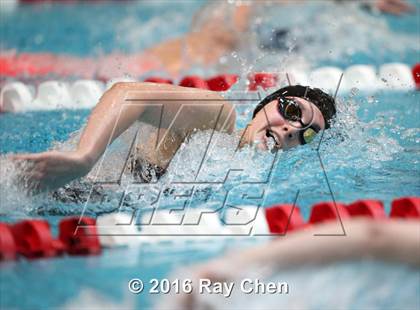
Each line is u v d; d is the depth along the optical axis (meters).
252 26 23.58
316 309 7.00
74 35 26.84
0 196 10.02
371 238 6.09
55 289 7.65
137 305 7.14
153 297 7.30
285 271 6.67
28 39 26.42
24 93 17.84
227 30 23.09
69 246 9.21
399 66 19.86
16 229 9.26
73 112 16.77
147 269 8.24
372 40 23.88
